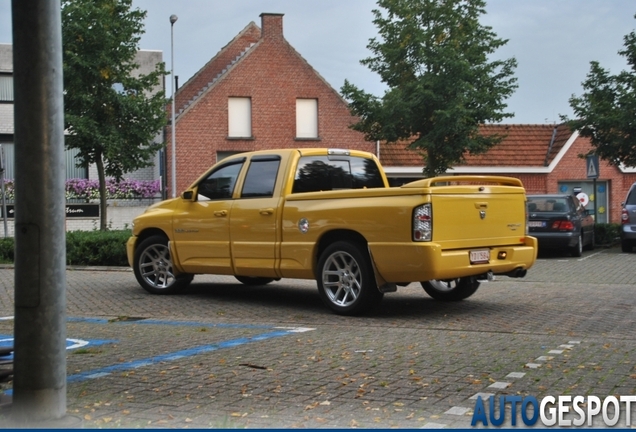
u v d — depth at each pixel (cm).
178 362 719
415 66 2480
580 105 2422
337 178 1144
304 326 941
